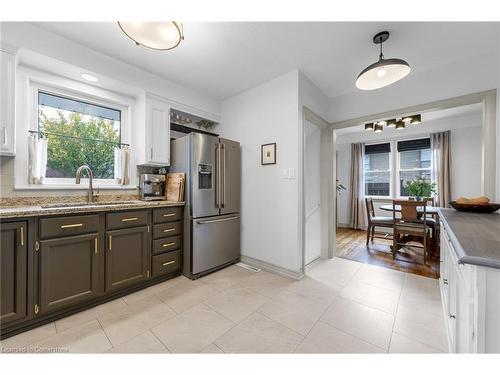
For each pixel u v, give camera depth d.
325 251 3.27
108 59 2.25
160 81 2.69
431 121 4.65
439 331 1.59
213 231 2.70
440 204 4.44
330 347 1.43
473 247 0.90
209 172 2.67
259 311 1.85
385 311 1.85
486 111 2.13
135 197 2.72
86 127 2.43
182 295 2.13
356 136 5.67
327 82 2.81
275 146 2.69
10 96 1.71
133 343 1.46
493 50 2.10
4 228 1.46
